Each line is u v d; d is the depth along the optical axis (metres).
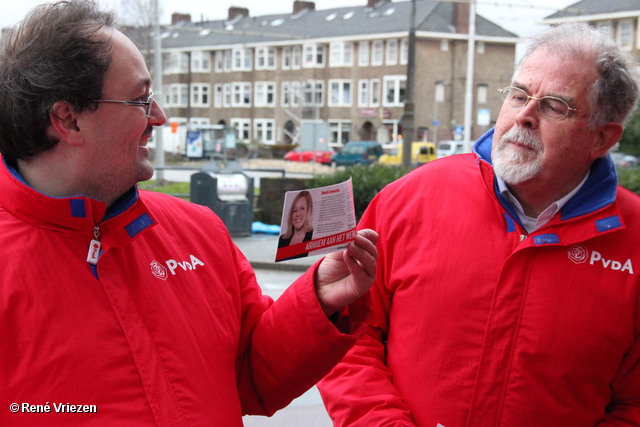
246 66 56.47
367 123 50.53
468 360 1.88
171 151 42.72
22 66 1.38
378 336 2.18
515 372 1.83
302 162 40.88
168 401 1.45
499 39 48.41
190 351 1.54
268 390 1.82
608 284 1.80
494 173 1.96
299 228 1.55
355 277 1.70
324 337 1.71
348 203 1.61
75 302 1.39
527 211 1.98
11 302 1.33
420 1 50.12
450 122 48.28
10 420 1.33
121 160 1.48
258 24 59.75
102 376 1.38
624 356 1.84
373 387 2.02
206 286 1.68
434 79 47.72
